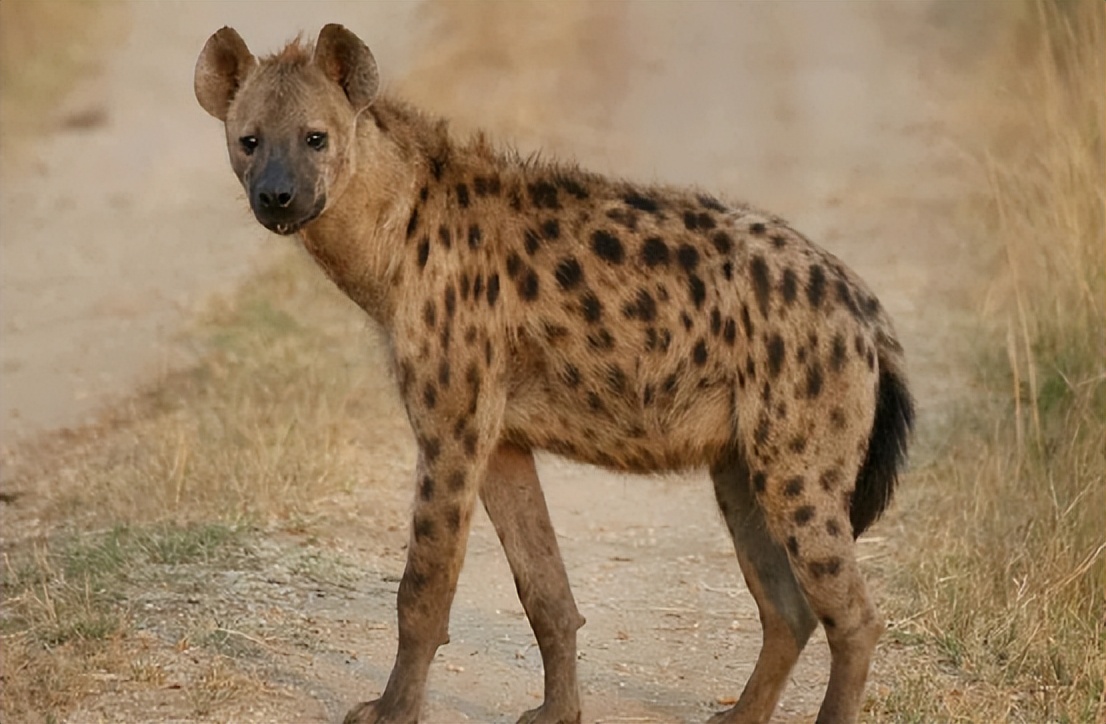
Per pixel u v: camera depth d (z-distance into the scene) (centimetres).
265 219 1375
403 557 1916
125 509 1952
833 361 1340
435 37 4925
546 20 5103
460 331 1383
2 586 1748
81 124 4328
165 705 1498
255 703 1507
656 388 1383
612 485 2200
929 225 3334
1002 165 2606
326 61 1405
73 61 4666
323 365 2466
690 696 1578
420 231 1400
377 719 1438
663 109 4538
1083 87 2066
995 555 1755
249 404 2275
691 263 1375
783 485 1350
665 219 1395
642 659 1658
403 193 1404
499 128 4194
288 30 5003
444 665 1630
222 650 1600
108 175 3922
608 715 1530
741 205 1454
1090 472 1803
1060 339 2091
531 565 1455
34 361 2648
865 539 1934
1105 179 2044
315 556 1861
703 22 5459
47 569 1762
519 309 1394
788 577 1444
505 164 1427
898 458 1400
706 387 1374
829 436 1343
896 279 2988
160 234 3419
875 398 1367
